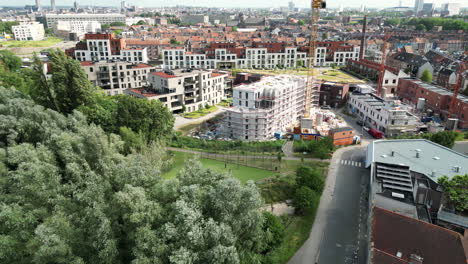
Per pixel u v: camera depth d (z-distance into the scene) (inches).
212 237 1625.2
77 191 2047.2
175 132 4830.2
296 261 2394.2
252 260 1989.4
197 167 2123.5
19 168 2118.6
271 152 4399.6
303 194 2874.0
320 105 7042.3
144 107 4030.5
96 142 2662.4
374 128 5447.8
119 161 2564.0
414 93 6732.3
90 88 4370.1
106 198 1995.6
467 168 3221.0
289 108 5575.8
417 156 3484.3
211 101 6737.2
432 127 5054.1
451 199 2615.7
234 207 1788.9
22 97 3609.7
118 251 1697.8
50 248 1529.3
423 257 1878.7
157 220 1771.7
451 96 5713.6
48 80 4227.4
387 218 2169.0
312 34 5541.3
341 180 3641.7
